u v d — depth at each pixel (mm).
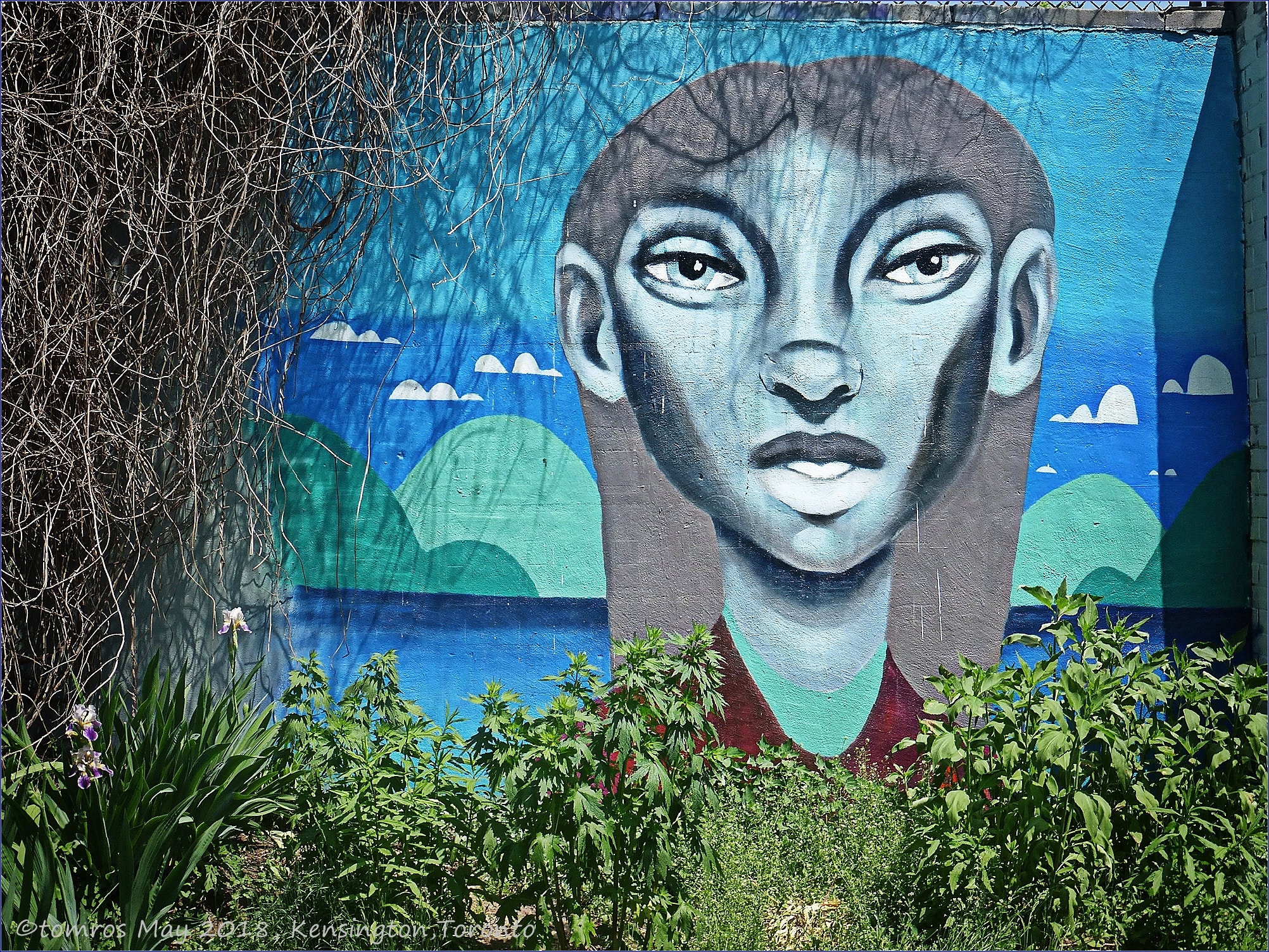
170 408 4531
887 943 3229
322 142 4453
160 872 3369
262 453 4535
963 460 4457
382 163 4484
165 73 4449
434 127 4484
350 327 4516
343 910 3215
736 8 4445
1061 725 3154
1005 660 4449
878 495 4457
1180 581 4449
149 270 4512
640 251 4465
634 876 3232
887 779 4125
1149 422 4457
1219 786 3406
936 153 4438
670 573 4484
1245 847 3277
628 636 4484
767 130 4438
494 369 4496
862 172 4426
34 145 4367
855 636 4473
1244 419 4461
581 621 4488
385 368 4512
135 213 4410
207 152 4473
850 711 4465
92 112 4387
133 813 3293
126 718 4254
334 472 4520
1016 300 4449
